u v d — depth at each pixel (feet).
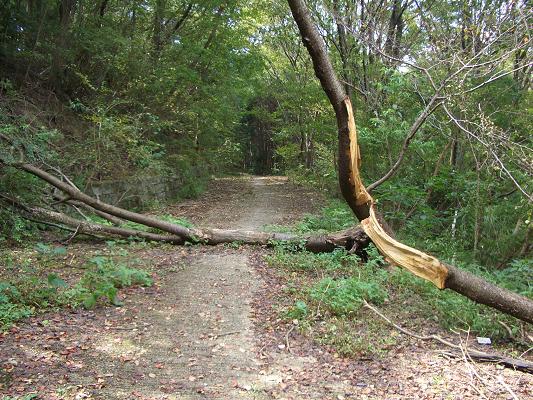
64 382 13.20
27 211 30.27
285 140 97.76
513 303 17.88
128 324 18.01
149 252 29.63
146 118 54.29
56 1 44.52
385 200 39.78
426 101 33.32
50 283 18.57
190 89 61.93
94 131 41.50
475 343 18.54
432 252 33.14
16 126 35.40
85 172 40.96
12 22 41.73
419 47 36.40
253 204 58.54
